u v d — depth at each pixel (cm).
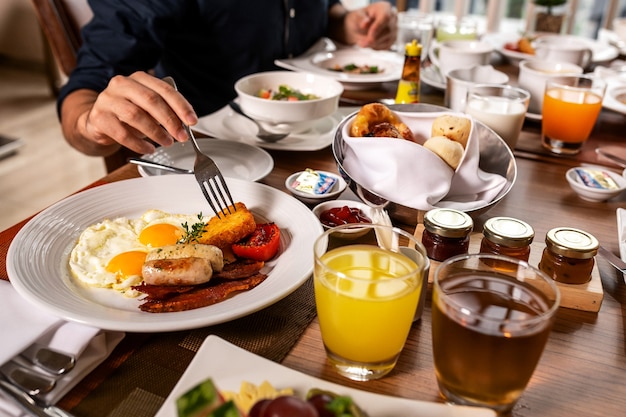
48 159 391
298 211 112
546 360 83
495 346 66
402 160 111
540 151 161
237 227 102
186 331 87
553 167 152
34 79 527
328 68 230
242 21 229
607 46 263
